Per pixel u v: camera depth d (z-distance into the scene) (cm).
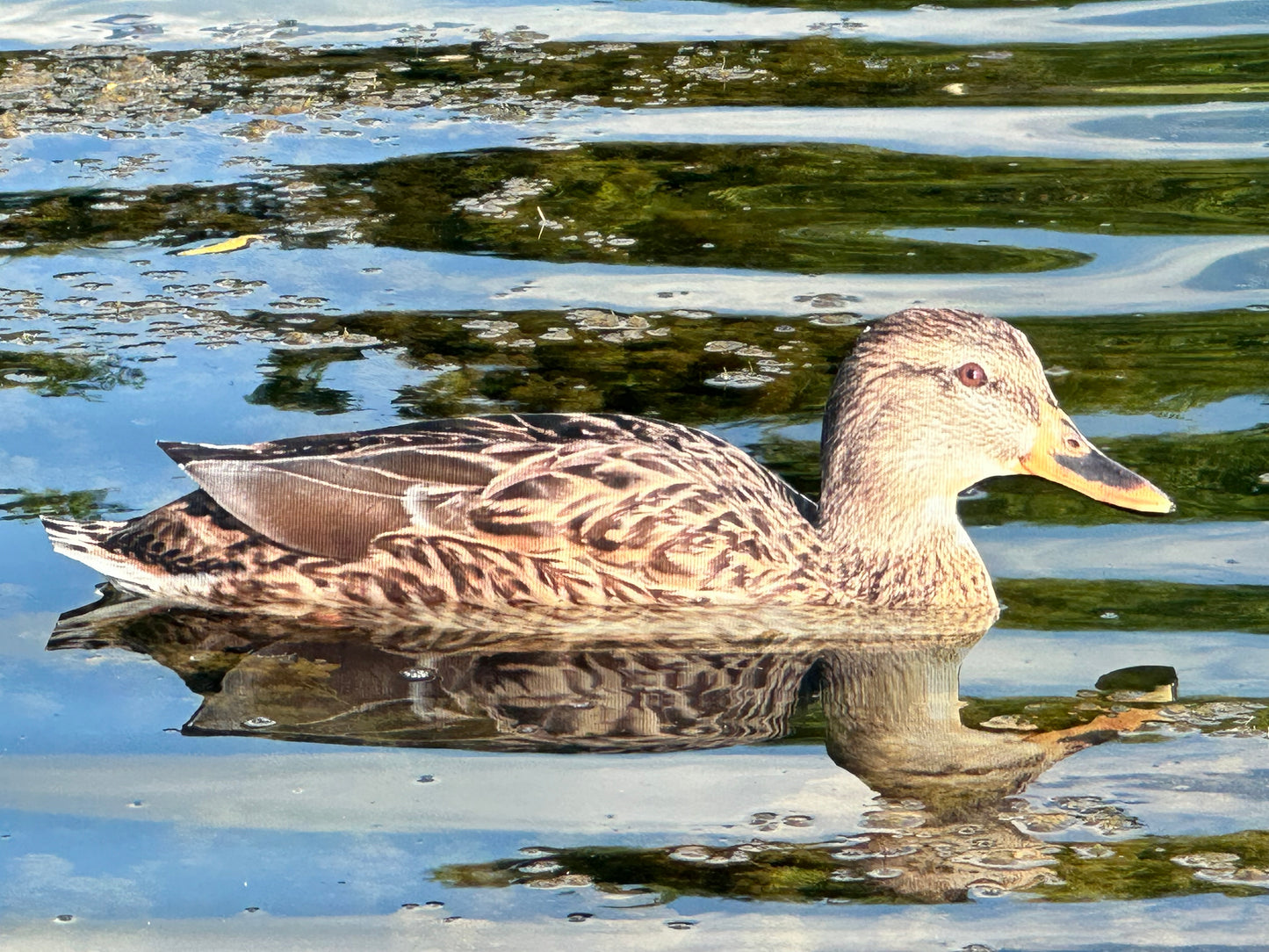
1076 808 648
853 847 623
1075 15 1747
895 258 1191
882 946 564
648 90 1507
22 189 1284
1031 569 851
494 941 569
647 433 857
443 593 825
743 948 563
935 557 830
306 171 1327
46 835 630
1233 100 1488
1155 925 575
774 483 873
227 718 716
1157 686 739
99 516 860
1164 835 629
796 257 1190
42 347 1046
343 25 1691
